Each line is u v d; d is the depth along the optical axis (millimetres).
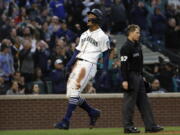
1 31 59125
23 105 48281
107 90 55031
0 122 47938
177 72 61969
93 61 33656
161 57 64438
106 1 68750
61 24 62719
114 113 48969
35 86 51375
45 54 56625
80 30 65250
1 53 54719
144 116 34938
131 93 34594
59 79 52312
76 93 33562
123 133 34438
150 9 76938
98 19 33656
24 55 55094
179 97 50000
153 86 54406
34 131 39969
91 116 34344
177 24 72438
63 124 33344
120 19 66938
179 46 70500
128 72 34531
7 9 64500
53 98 48531
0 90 51219
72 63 34125
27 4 65938
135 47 34531
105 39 33688
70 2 66625
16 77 52281
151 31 70062
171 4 74000
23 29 60281
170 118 49875
